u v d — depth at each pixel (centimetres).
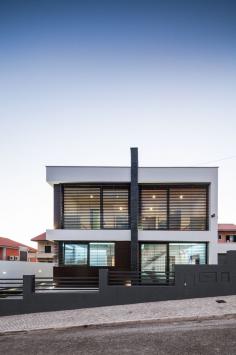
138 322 1042
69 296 1323
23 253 4253
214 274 1353
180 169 1702
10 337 963
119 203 1761
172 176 1698
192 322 1011
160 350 768
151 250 1714
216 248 1653
